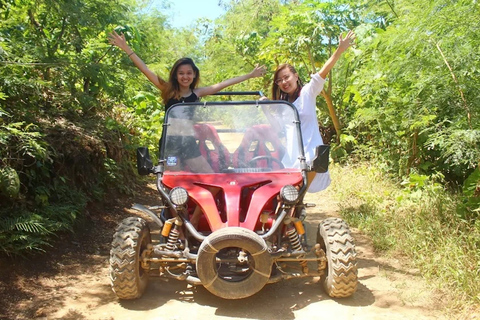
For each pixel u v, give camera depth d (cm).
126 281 388
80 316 380
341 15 1068
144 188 850
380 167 863
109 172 707
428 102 562
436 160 763
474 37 505
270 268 362
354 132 1061
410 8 630
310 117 509
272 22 1131
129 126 906
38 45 609
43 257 479
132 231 401
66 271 469
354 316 382
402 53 604
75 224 562
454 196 633
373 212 660
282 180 419
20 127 514
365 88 811
